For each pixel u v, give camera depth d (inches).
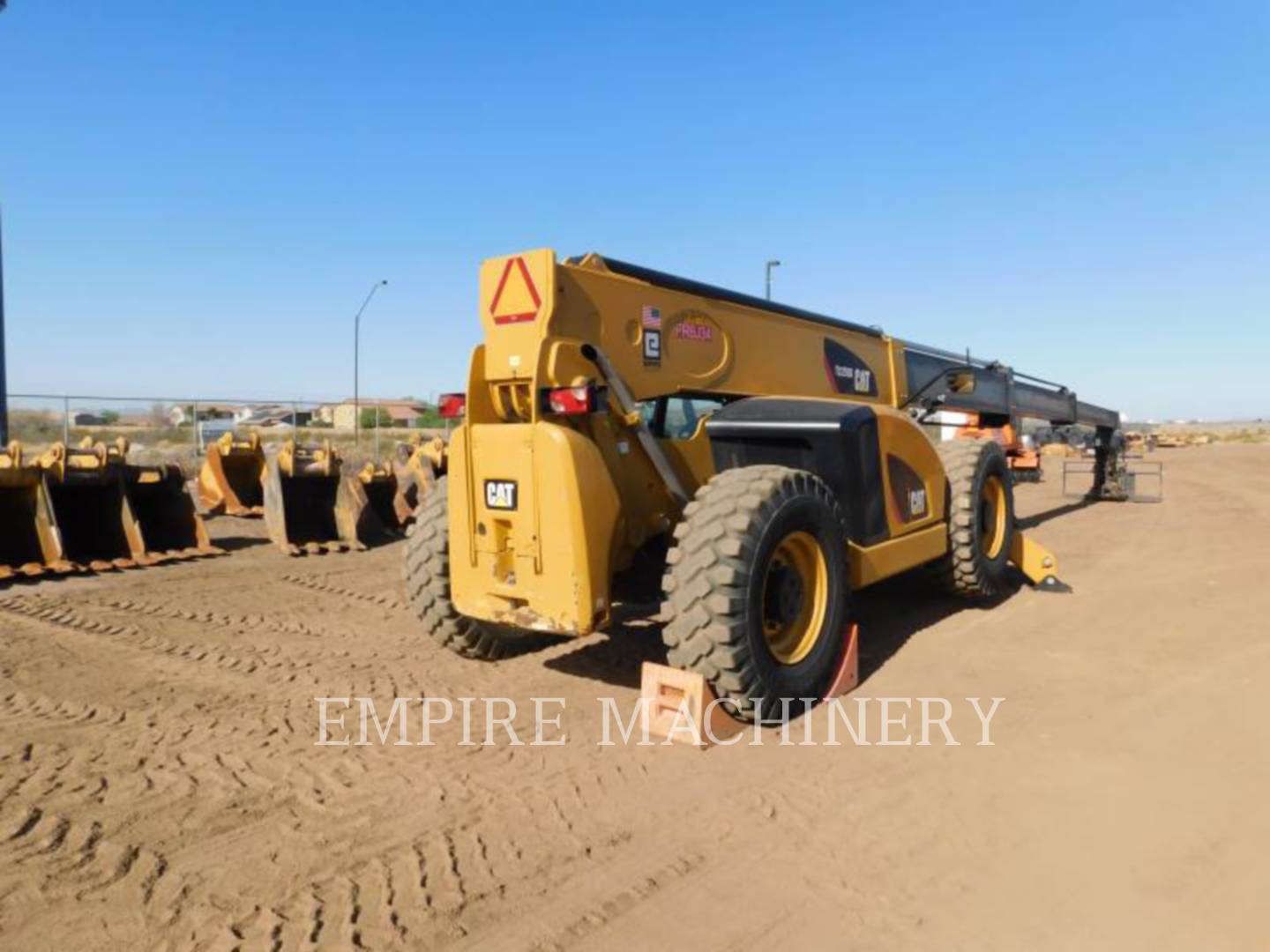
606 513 174.7
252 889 120.5
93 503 386.9
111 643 246.2
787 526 176.7
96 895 119.2
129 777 156.3
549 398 174.7
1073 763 158.6
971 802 144.3
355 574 353.4
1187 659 219.9
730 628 165.3
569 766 160.7
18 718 185.8
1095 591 302.2
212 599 306.3
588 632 171.8
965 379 357.1
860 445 207.5
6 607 289.6
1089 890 118.1
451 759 164.2
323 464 426.6
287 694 202.1
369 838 134.3
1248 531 449.7
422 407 2218.3
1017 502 637.9
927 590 289.6
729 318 225.5
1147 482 821.2
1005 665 218.2
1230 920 110.9
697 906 115.8
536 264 177.5
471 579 191.6
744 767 159.3
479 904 116.6
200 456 797.9
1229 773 153.4
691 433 219.5
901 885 120.3
